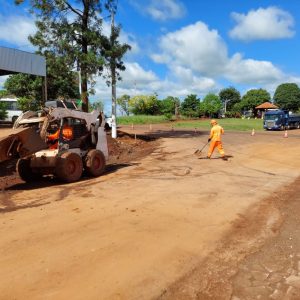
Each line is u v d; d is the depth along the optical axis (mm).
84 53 24281
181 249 6336
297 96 123688
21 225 7773
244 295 4879
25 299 4789
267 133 36906
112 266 5684
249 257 6039
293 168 14797
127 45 25156
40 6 23391
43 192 11172
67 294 4891
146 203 9305
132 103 80438
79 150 13367
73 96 39312
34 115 12883
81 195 10484
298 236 6969
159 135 32000
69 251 6273
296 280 5270
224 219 7984
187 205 9078
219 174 13562
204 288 5055
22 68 24656
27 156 11633
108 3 24578
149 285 5117
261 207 8922
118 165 16547
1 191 11578
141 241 6684
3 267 5711
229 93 127938
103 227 7488
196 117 89500
